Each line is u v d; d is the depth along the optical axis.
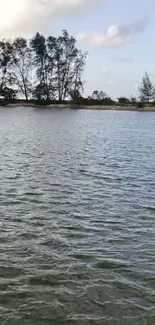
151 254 10.30
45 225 12.26
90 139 38.84
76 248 10.52
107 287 8.48
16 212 13.45
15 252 10.07
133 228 12.32
